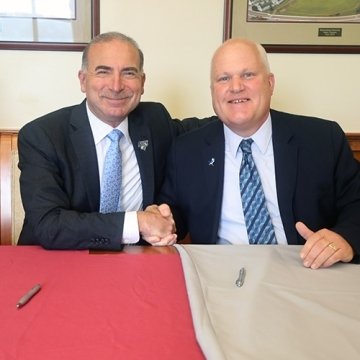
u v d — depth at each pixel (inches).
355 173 55.5
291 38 73.3
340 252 40.2
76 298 32.3
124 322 28.9
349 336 27.5
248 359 24.6
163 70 74.1
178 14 72.4
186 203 57.1
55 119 56.4
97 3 70.7
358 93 76.3
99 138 57.2
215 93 54.3
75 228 43.4
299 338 27.1
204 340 25.8
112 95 54.7
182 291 33.8
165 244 45.9
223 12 72.5
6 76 72.5
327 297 33.1
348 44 73.7
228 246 44.1
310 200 53.5
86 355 25.0
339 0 72.1
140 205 59.7
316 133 55.7
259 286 34.5
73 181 54.2
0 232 69.7
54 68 72.7
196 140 57.7
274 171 54.1
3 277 35.9
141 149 59.5
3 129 73.0
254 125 53.6
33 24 70.8
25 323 28.5
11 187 69.9
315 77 75.3
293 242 52.7
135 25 72.2
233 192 54.6
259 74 52.4
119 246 43.8
